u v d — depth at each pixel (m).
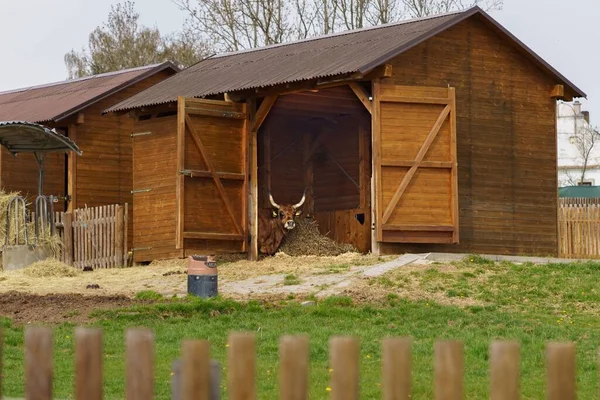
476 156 28.56
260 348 15.91
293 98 28.84
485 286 21.94
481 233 28.45
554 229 29.91
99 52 66.81
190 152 27.66
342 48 29.28
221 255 28.39
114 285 23.80
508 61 29.38
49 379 6.98
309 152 32.91
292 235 29.75
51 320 18.06
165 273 25.75
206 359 6.72
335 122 32.03
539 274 23.06
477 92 28.70
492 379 6.55
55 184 35.56
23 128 27.91
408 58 27.42
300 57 29.91
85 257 29.80
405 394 6.62
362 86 27.03
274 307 19.58
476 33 28.80
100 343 6.95
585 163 74.50
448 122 27.06
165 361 15.02
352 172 31.58
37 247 28.05
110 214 29.41
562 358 6.46
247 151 28.52
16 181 34.75
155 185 29.11
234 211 28.33
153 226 29.08
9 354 15.39
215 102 28.09
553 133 30.14
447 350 6.69
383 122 26.47
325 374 14.09
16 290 22.59
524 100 29.61
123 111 30.42
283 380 6.65
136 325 17.80
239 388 6.70
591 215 30.53
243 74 29.95
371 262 25.12
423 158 26.69
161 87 31.94
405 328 17.91
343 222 30.88
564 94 30.23
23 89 42.84
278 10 52.09
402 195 26.47
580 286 21.92
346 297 20.28
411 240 26.53
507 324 18.47
